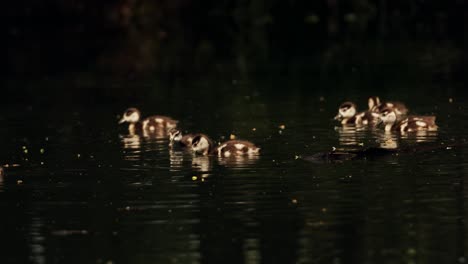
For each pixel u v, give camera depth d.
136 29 57.19
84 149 22.06
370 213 15.20
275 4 58.97
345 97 29.98
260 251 13.60
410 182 17.06
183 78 37.72
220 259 13.33
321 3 59.16
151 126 25.03
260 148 21.11
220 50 47.25
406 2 58.34
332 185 17.06
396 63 39.00
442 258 13.05
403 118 23.31
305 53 44.56
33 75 40.88
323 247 13.66
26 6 58.88
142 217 15.48
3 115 29.12
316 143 21.48
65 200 16.78
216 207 15.91
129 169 19.30
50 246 14.16
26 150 22.06
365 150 19.62
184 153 21.03
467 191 16.30
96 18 59.69
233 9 59.28
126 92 33.97
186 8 59.72
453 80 32.78
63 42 53.16
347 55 42.91
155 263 13.26
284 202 16.05
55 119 27.80
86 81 38.03
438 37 48.25
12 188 17.86
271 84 34.50
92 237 14.52
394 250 13.42
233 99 30.67
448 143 20.66
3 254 13.89
